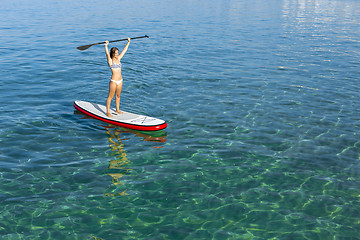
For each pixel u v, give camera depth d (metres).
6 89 11.00
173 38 20.09
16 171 6.52
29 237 4.90
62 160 6.97
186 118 9.24
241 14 31.91
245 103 10.39
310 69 14.18
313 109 9.97
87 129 8.42
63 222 5.23
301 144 7.89
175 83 12.15
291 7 39.12
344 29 24.11
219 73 13.52
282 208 5.70
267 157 7.31
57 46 17.33
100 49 16.97
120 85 8.66
